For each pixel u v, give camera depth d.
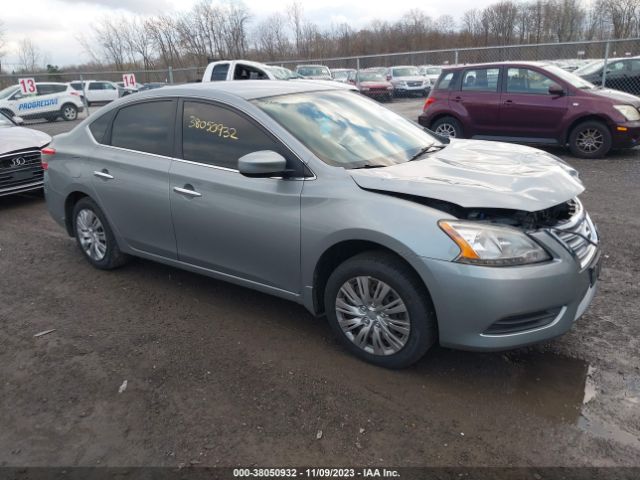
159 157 4.02
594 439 2.53
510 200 2.76
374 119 3.99
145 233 4.25
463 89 9.87
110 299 4.32
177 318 3.94
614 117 8.60
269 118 3.46
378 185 3.01
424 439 2.59
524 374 3.06
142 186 4.09
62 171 4.82
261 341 3.56
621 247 4.81
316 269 3.26
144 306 4.16
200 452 2.58
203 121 3.79
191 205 3.78
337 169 3.18
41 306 4.25
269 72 14.41
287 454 2.54
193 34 46.03
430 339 2.95
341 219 3.03
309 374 3.16
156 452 2.59
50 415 2.92
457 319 2.78
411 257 2.80
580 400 2.81
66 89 23.08
